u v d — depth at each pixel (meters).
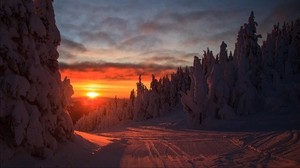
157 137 27.27
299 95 39.22
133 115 83.19
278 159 13.20
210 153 16.69
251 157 14.29
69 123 14.43
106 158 14.55
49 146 11.80
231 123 35.22
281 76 48.94
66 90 15.48
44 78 11.77
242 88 38.66
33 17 11.88
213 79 39.28
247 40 43.69
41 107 11.70
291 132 18.84
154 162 13.84
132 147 19.84
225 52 40.69
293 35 59.38
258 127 31.02
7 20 10.92
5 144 10.34
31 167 9.99
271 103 38.75
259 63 43.94
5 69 10.55
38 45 12.67
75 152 13.57
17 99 10.42
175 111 75.31
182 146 19.98
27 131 10.80
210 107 38.84
